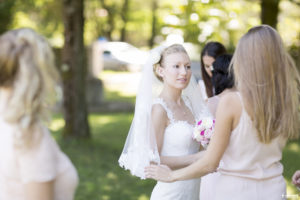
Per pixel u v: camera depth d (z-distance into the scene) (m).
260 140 1.89
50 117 1.54
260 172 1.95
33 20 15.51
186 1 5.04
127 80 18.59
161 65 2.44
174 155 2.41
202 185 2.33
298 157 6.59
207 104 2.52
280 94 1.86
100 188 4.97
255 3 8.14
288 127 1.89
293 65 1.92
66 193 1.63
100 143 7.38
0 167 1.45
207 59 3.36
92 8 20.20
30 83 1.44
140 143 2.30
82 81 7.47
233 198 1.96
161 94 2.49
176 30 5.05
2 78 1.45
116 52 23.17
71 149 6.80
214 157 1.92
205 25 5.07
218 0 5.16
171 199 2.48
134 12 25.20
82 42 7.34
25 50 1.46
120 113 11.18
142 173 2.28
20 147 1.41
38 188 1.44
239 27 5.62
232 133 1.92
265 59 1.83
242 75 1.86
